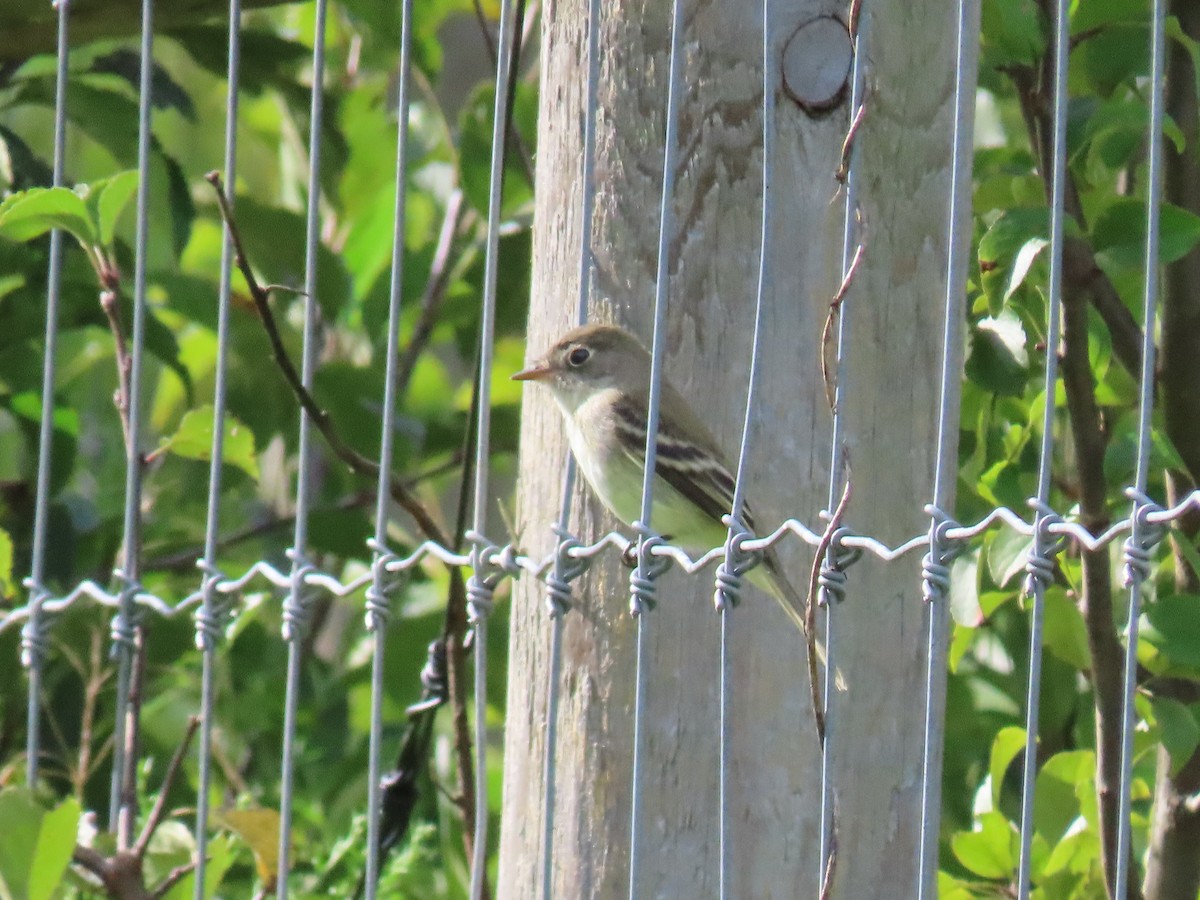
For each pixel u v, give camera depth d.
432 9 14.21
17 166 11.82
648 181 7.29
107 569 13.15
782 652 7.03
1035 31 8.86
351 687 13.08
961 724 11.84
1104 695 9.03
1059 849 9.38
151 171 11.95
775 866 7.00
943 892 9.48
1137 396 10.09
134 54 12.53
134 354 8.45
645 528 6.45
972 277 9.60
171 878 8.59
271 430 13.60
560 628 6.78
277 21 17.09
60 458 12.59
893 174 6.97
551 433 8.01
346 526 13.05
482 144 12.76
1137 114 8.53
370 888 7.13
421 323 14.22
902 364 7.01
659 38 7.28
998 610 12.07
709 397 7.11
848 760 6.97
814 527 6.96
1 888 7.73
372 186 15.06
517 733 7.68
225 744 13.45
